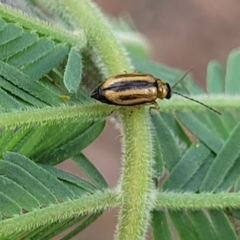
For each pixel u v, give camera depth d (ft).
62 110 0.22
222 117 0.24
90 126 0.22
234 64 0.26
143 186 0.22
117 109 0.22
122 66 0.23
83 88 0.23
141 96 0.22
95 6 0.24
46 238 0.21
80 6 0.24
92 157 0.50
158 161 0.23
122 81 0.22
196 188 0.22
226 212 0.22
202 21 0.55
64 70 0.22
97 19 0.24
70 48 0.22
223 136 0.24
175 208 0.22
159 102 0.24
